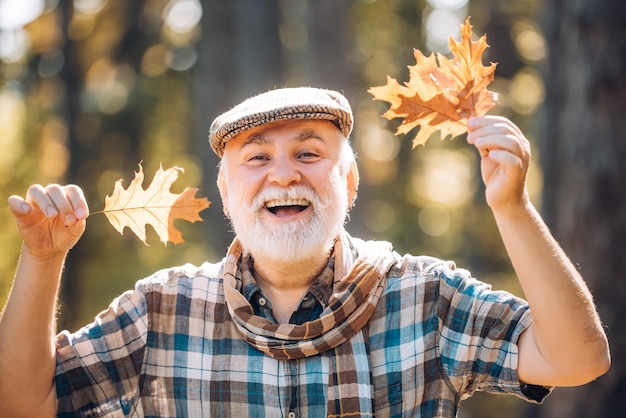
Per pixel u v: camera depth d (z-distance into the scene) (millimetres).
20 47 16406
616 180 6652
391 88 2619
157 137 17562
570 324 2430
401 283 2775
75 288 15984
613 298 6559
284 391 2672
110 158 16938
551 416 6629
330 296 2795
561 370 2492
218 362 2740
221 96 11891
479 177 15078
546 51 7238
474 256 14852
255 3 11953
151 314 2812
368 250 2836
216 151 2963
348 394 2654
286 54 16719
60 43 16125
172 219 2748
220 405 2709
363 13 17609
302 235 2736
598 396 6355
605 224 6652
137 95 16797
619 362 6359
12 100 16547
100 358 2756
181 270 2900
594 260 6637
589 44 6699
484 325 2660
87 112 16625
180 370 2756
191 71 17047
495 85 15602
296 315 2818
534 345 2568
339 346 2695
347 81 11625
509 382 2613
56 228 2594
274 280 2830
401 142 18375
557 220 6969
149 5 16922
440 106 2598
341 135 2861
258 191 2770
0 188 15727
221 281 2861
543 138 7266
